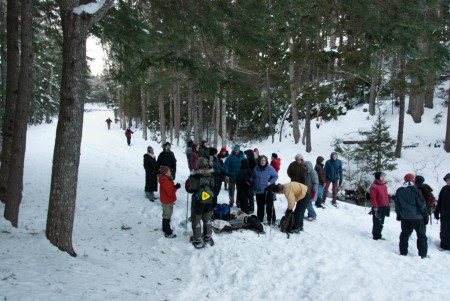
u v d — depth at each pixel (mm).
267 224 8328
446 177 7453
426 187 9070
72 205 5594
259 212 8492
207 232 6898
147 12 8164
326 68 19375
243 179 8562
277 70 23500
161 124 27922
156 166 10141
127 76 9297
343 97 27797
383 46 7512
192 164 10844
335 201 11242
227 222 7758
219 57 9898
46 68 23562
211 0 7473
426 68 13336
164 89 22484
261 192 8305
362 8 6965
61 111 5348
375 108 25312
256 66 22641
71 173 5488
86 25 5215
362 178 16688
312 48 16281
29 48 7031
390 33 7090
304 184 7848
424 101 24203
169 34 8328
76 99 5301
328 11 7926
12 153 6938
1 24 11586
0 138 14383
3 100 13586
